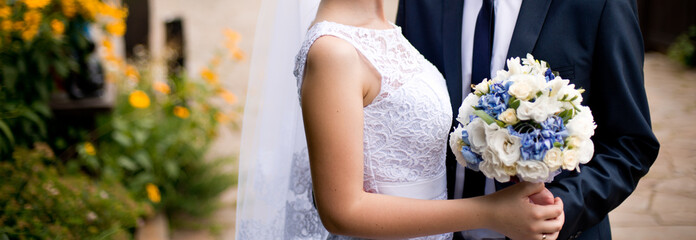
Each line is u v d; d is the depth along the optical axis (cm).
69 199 266
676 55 829
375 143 142
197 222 389
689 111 630
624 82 164
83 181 292
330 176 127
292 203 174
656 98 681
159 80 470
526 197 131
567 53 169
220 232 378
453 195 188
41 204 254
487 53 180
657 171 486
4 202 243
